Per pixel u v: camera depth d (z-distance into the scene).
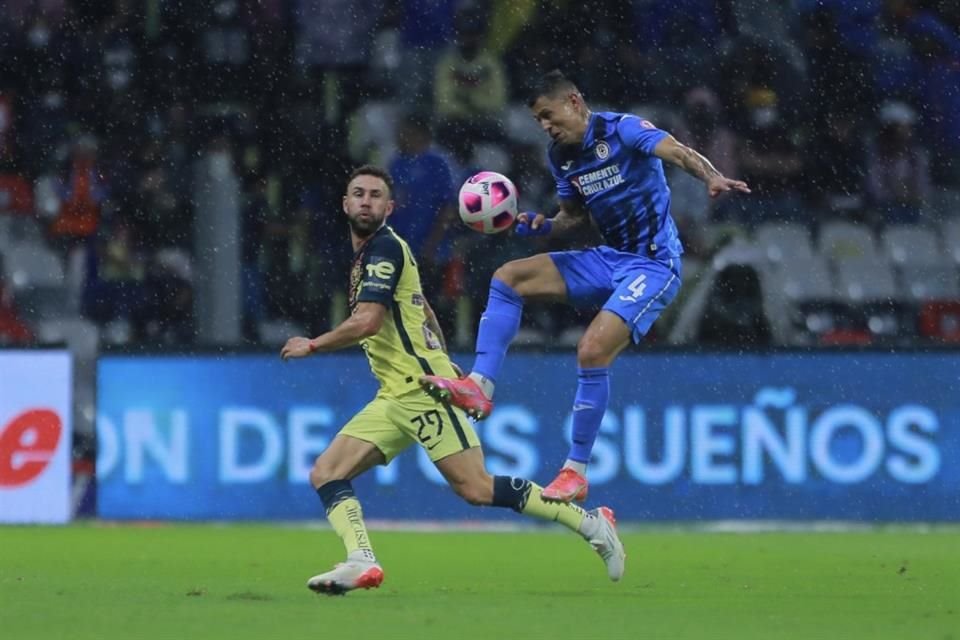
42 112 52.28
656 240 25.88
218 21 53.22
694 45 53.38
